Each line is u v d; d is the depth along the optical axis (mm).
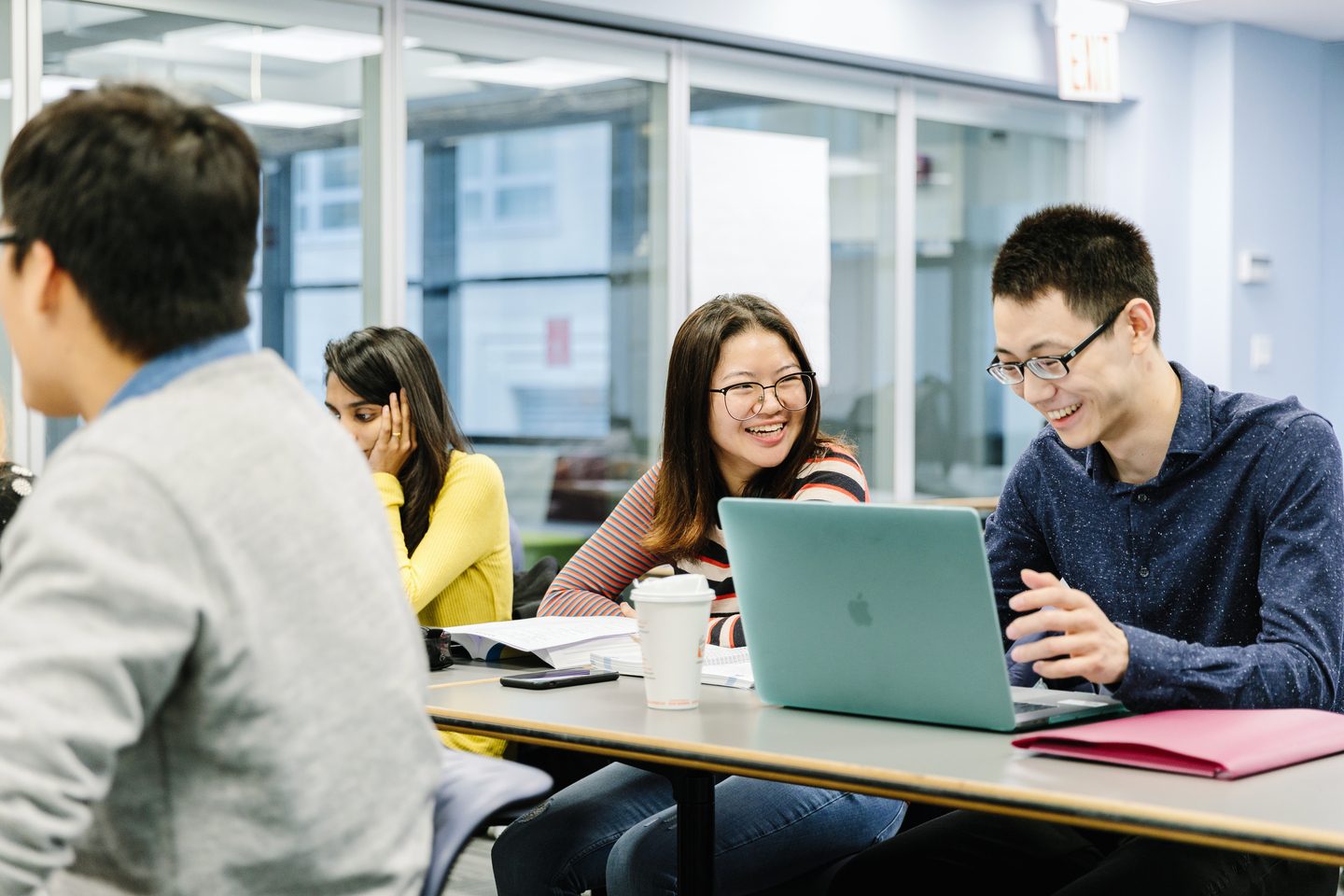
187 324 1067
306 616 1020
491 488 2646
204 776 1008
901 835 1777
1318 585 1629
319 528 1039
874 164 5629
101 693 924
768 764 1357
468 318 4496
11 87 3557
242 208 1085
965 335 5977
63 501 948
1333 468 1690
